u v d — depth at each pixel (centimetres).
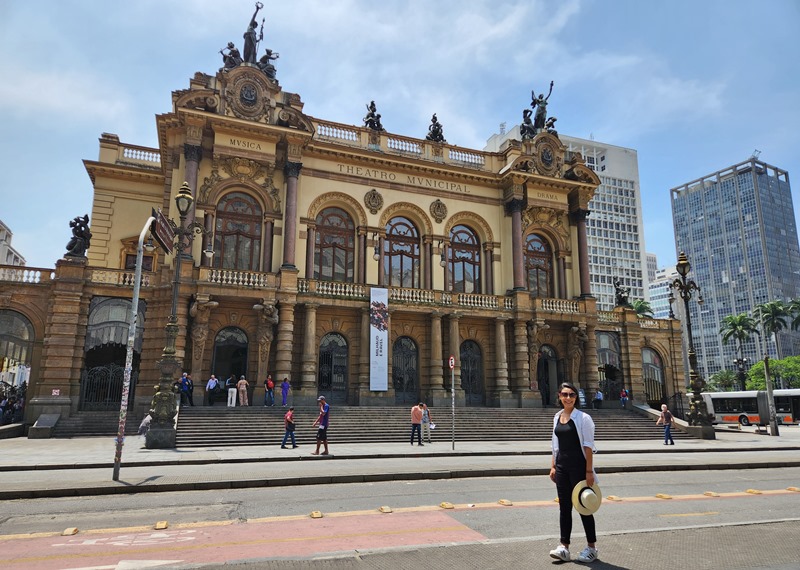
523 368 4038
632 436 3319
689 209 17325
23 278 3259
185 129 3606
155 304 3328
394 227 4181
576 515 1075
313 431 2797
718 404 5731
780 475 1783
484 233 4372
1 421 3225
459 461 2022
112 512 1112
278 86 3816
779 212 15912
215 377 3369
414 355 3931
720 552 788
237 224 3712
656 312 18362
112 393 3272
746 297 15438
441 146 4378
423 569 712
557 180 4447
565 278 4522
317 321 3691
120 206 4178
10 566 729
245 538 882
